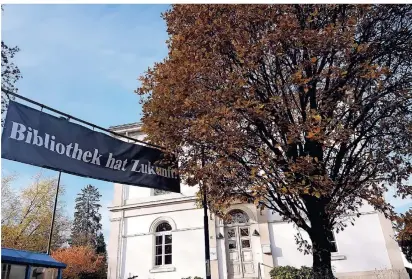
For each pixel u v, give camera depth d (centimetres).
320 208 725
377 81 695
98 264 3122
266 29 704
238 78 666
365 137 768
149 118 769
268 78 739
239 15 697
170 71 745
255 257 1514
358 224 1424
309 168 609
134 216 1764
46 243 2727
